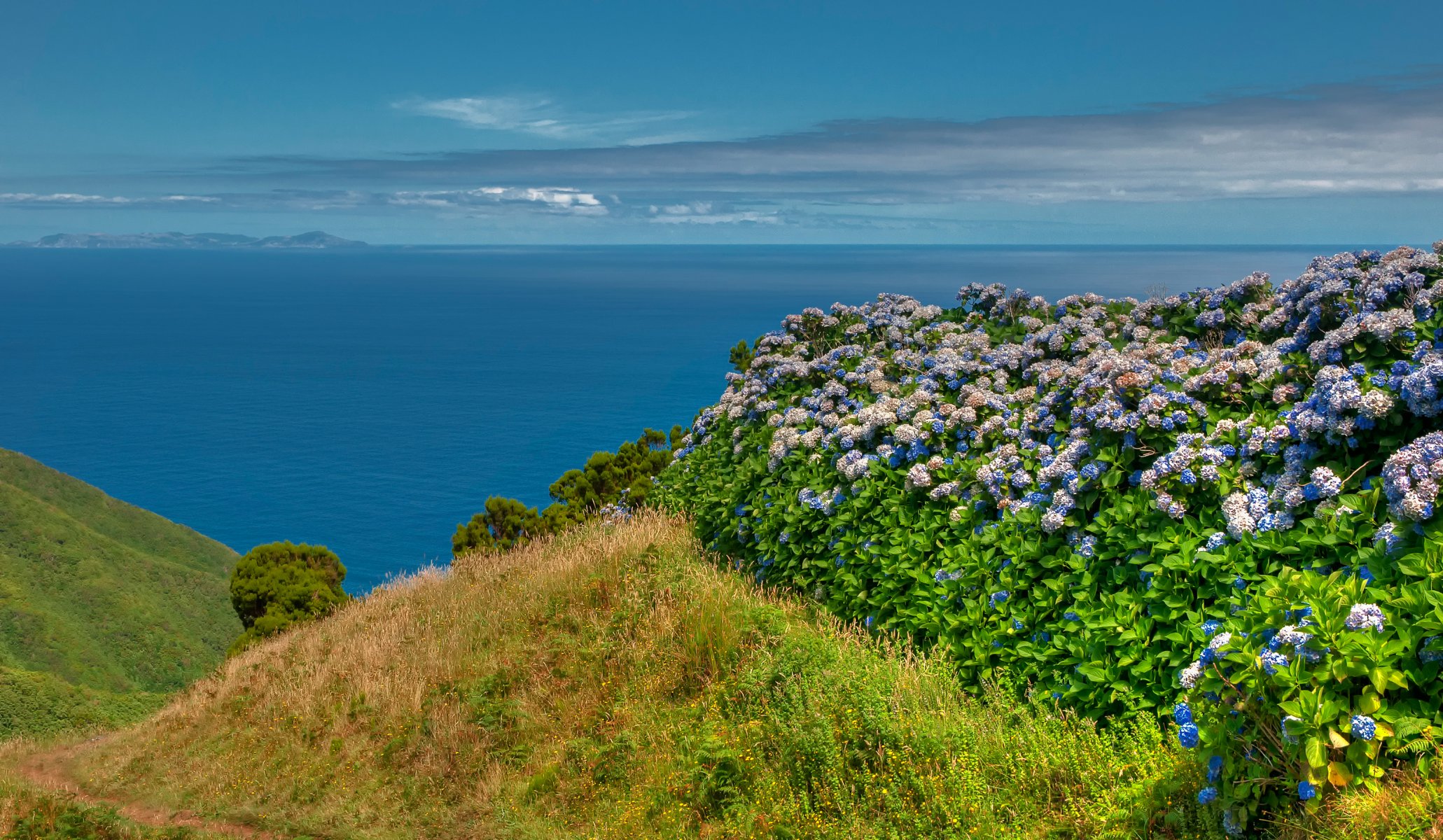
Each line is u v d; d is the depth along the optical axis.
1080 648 5.96
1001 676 6.54
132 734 15.23
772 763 6.82
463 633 12.38
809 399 11.69
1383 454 5.82
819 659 7.44
